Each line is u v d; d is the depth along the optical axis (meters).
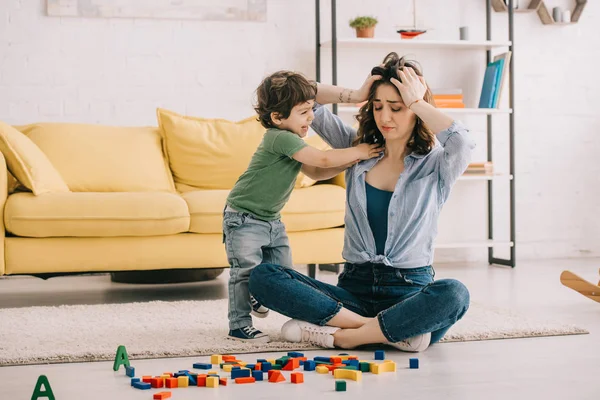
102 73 4.31
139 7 4.32
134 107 4.36
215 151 3.87
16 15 4.21
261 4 4.46
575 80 4.86
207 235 3.31
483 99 4.55
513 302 3.12
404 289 2.23
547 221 4.85
